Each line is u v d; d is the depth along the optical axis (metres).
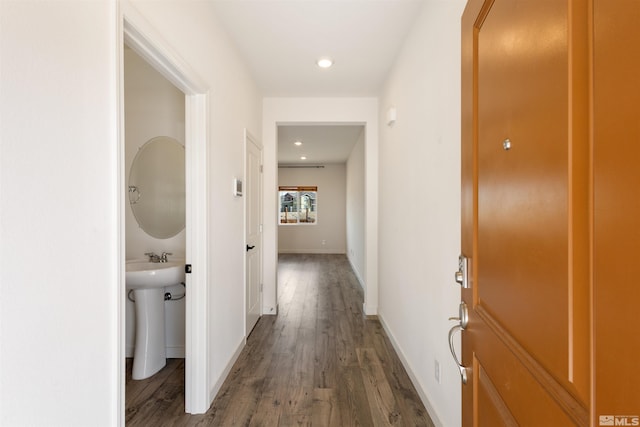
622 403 0.37
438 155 1.69
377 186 3.65
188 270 1.81
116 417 1.00
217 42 2.04
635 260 0.35
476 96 0.89
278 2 1.94
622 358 0.37
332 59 2.70
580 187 0.45
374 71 2.94
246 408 1.89
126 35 1.15
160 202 2.55
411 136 2.20
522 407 0.62
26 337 0.73
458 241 1.44
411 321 2.21
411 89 2.21
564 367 0.48
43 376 0.77
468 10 0.94
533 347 0.58
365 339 2.96
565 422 0.48
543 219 0.55
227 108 2.26
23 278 0.72
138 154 2.55
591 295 0.43
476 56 0.89
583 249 0.45
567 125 0.47
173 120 2.55
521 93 0.63
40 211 0.76
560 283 0.49
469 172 0.93
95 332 0.93
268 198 3.70
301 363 2.47
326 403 1.94
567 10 0.47
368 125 3.64
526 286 0.61
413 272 2.16
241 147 2.66
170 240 2.54
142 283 2.03
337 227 8.86
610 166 0.39
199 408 1.83
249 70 2.91
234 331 2.47
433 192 1.77
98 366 0.94
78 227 0.87
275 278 3.71
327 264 7.15
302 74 3.01
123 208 1.04
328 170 8.84
